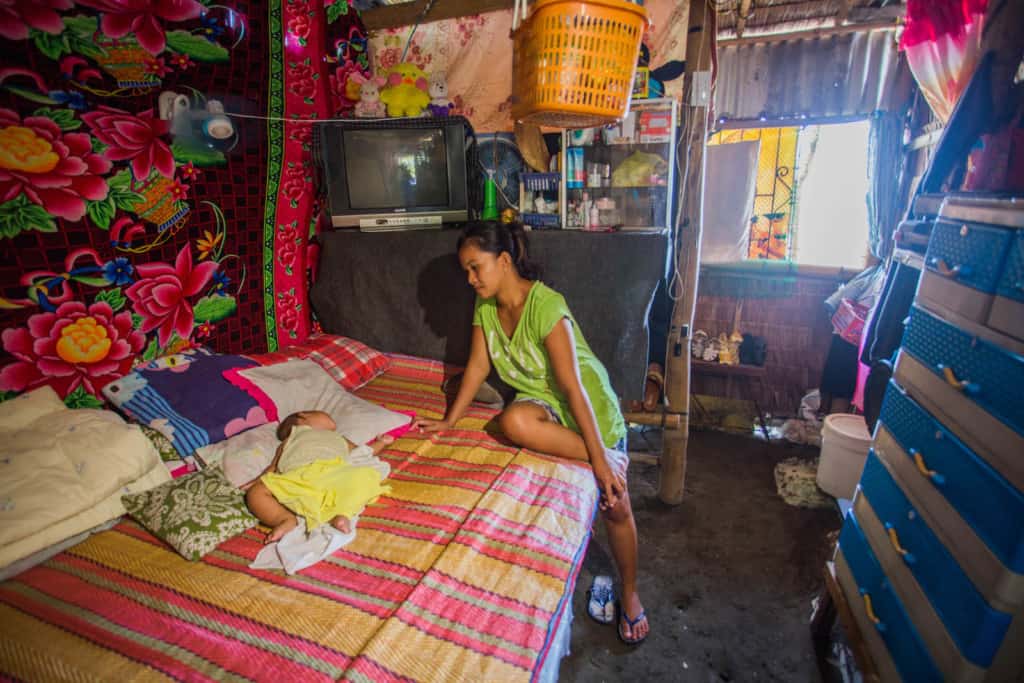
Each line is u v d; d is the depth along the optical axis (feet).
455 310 8.86
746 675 6.19
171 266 7.06
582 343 6.98
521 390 7.32
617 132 8.02
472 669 3.68
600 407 6.75
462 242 6.33
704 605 7.22
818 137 13.74
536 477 6.11
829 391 12.61
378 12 9.53
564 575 4.63
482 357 7.34
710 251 14.83
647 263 7.74
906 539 4.86
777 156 14.19
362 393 8.48
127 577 4.60
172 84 6.68
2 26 5.15
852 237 13.82
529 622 4.12
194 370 6.91
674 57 8.21
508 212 8.92
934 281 5.02
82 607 4.26
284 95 8.21
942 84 8.77
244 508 5.32
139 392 6.33
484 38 9.15
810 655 6.44
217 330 7.89
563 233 7.95
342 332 9.57
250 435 6.47
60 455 5.15
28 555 4.66
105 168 6.13
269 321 8.78
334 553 4.91
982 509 3.85
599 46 5.08
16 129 5.36
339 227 8.84
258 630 4.04
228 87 7.38
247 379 7.07
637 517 9.17
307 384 7.62
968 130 6.70
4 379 5.57
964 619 3.93
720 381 14.32
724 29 11.82
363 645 3.88
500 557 4.81
